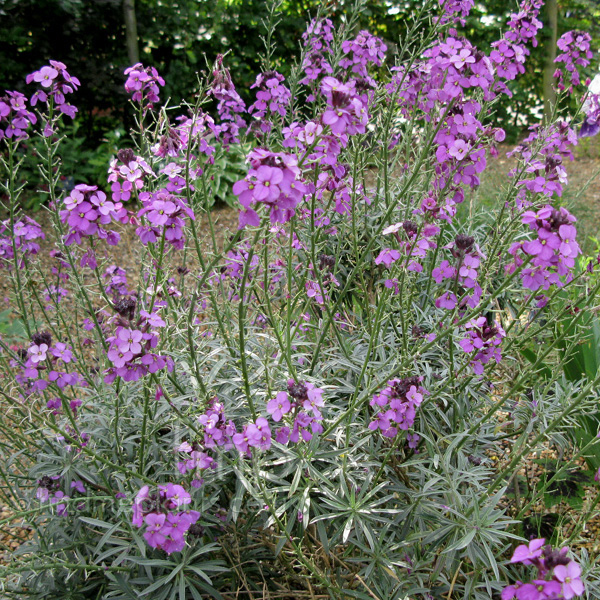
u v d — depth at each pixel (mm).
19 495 2826
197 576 2350
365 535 2350
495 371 3354
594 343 3148
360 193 3119
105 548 2410
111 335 3053
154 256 2654
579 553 2709
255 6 9109
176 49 9406
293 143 2252
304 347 3146
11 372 3014
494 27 9508
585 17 10641
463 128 2494
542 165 2578
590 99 3471
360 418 2713
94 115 9664
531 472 3273
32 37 8656
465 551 2305
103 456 2539
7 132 2479
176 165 2484
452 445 2383
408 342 2975
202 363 2588
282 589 2408
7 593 2330
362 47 3305
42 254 6168
